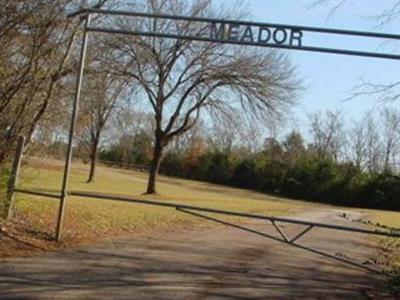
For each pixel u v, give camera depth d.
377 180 60.06
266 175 70.69
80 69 12.24
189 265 11.52
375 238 21.62
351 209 53.22
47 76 13.02
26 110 13.04
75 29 13.02
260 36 11.52
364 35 11.09
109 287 8.84
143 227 17.42
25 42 12.43
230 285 9.89
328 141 74.12
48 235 12.48
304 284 10.72
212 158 76.19
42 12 12.37
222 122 39.44
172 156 79.38
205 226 20.20
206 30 34.28
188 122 40.88
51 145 16.78
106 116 45.81
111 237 14.20
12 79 12.42
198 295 8.89
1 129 12.73
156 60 38.12
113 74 29.61
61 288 8.49
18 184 13.36
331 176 64.75
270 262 13.02
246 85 38.06
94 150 48.34
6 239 11.43
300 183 66.38
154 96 39.66
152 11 34.88
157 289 9.03
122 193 37.69
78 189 35.69
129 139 73.56
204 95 39.31
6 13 12.02
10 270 9.30
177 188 54.91
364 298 9.84
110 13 12.05
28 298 7.78
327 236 21.30
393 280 10.66
